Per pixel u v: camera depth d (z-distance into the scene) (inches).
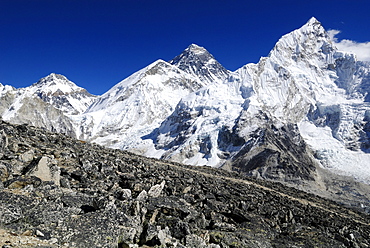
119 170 1282.0
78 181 1002.7
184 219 867.4
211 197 1193.4
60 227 588.4
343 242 1016.2
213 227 896.3
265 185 2244.1
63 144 1529.3
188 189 1200.8
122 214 679.1
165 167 1812.3
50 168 874.8
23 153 1013.2
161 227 761.6
